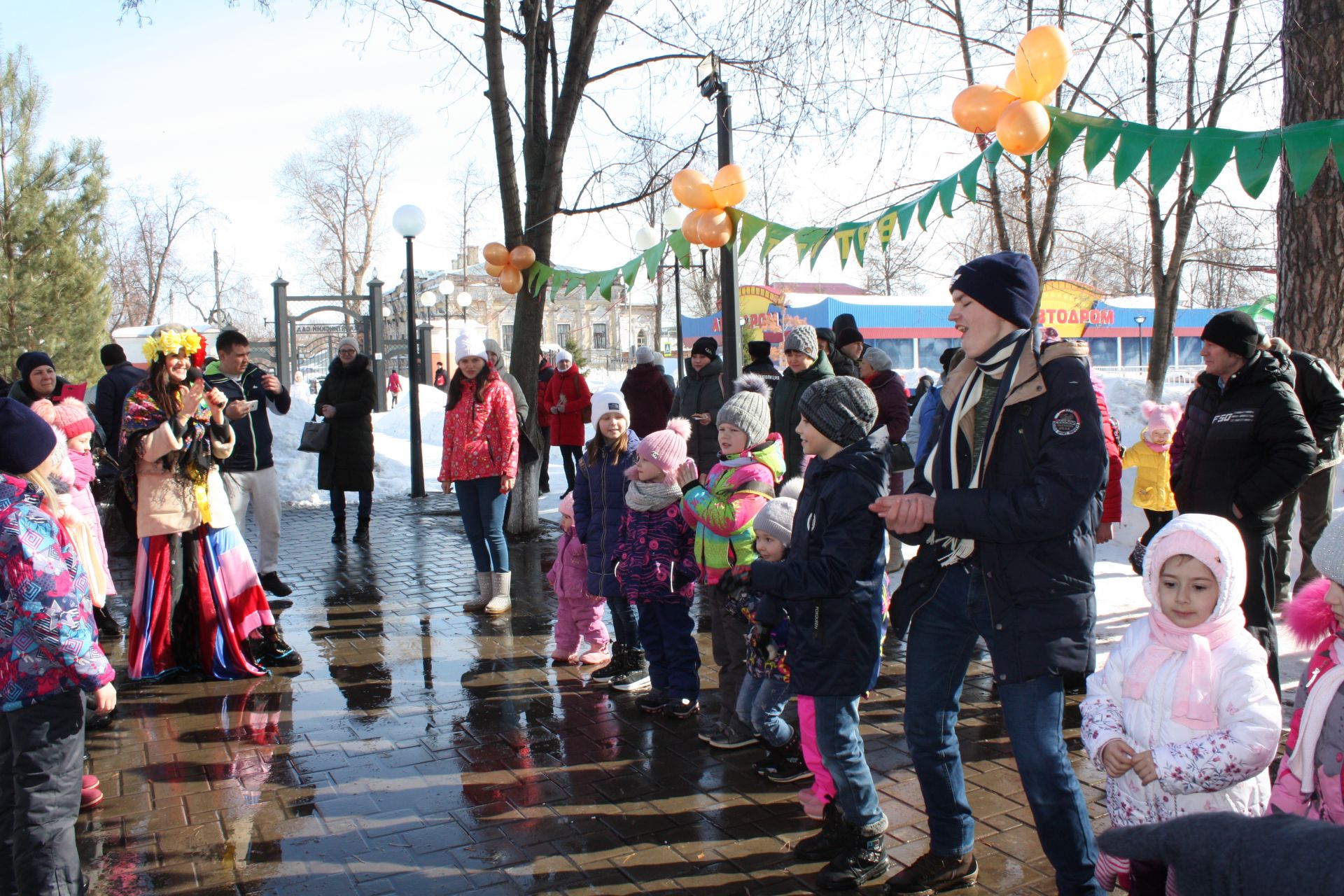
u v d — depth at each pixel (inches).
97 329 893.8
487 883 124.1
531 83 358.0
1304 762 87.4
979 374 110.3
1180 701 91.4
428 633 245.4
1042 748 102.7
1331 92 227.9
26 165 873.5
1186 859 45.5
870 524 119.4
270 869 129.3
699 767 160.4
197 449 204.7
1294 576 247.4
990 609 104.6
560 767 161.5
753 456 165.0
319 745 173.2
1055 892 117.3
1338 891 40.1
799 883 123.1
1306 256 245.0
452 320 1732.3
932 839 119.2
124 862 132.1
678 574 179.3
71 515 183.6
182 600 209.6
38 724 108.3
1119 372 1117.1
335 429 368.5
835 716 121.6
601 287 291.1
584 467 205.2
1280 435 149.4
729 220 215.0
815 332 260.1
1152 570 94.4
